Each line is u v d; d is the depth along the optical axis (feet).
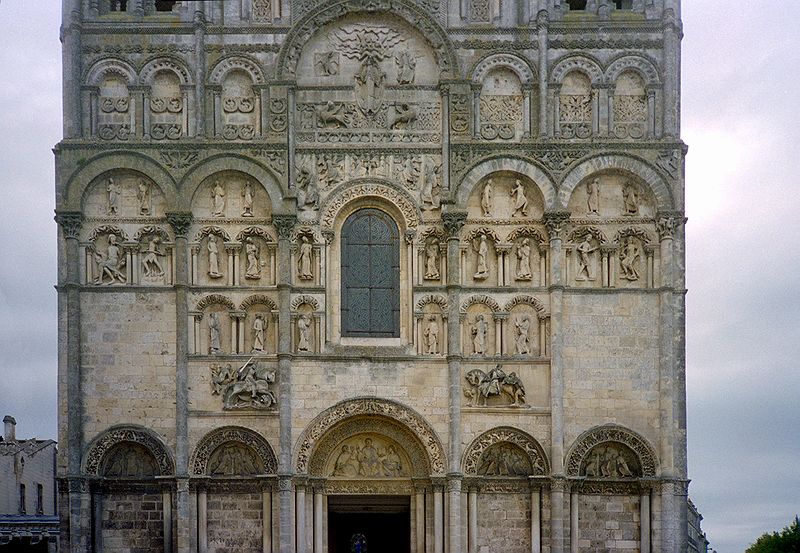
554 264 183.01
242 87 188.34
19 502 246.47
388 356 181.88
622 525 180.24
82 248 183.52
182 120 186.70
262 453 180.14
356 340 184.03
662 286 182.80
